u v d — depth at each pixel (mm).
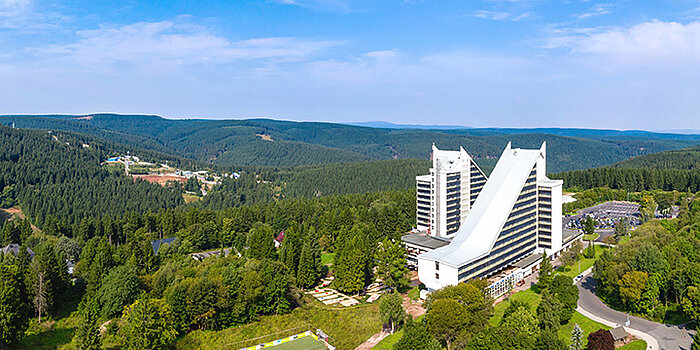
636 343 124500
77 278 166375
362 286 173125
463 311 125438
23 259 167500
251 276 152750
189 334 141250
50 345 128875
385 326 147500
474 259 166625
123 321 131750
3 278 131375
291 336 144875
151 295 152125
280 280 157500
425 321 133000
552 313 131375
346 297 173750
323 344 139875
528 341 107375
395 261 171500
